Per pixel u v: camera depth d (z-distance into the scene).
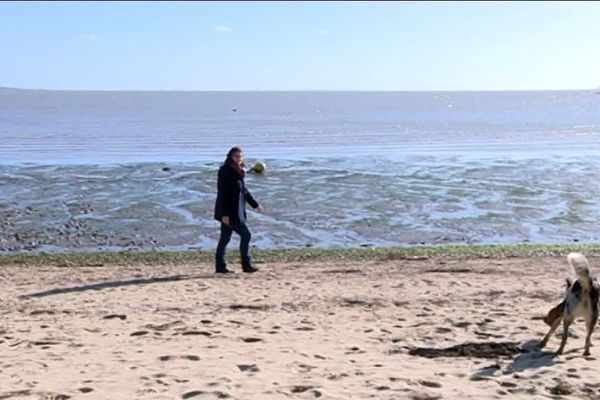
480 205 23.58
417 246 18.25
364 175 29.73
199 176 29.61
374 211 22.64
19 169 31.83
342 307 11.13
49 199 24.45
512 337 9.18
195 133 60.66
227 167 14.06
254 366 7.82
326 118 96.38
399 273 14.27
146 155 39.88
